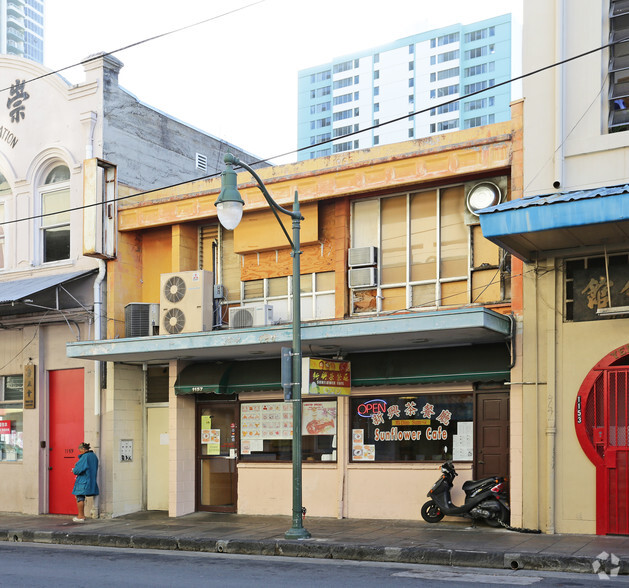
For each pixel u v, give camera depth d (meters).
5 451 18.70
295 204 13.22
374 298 14.94
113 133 18.05
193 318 15.92
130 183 18.33
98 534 13.83
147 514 16.88
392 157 14.27
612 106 12.58
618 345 12.06
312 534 12.73
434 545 11.21
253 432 16.12
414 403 14.44
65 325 17.88
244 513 15.93
